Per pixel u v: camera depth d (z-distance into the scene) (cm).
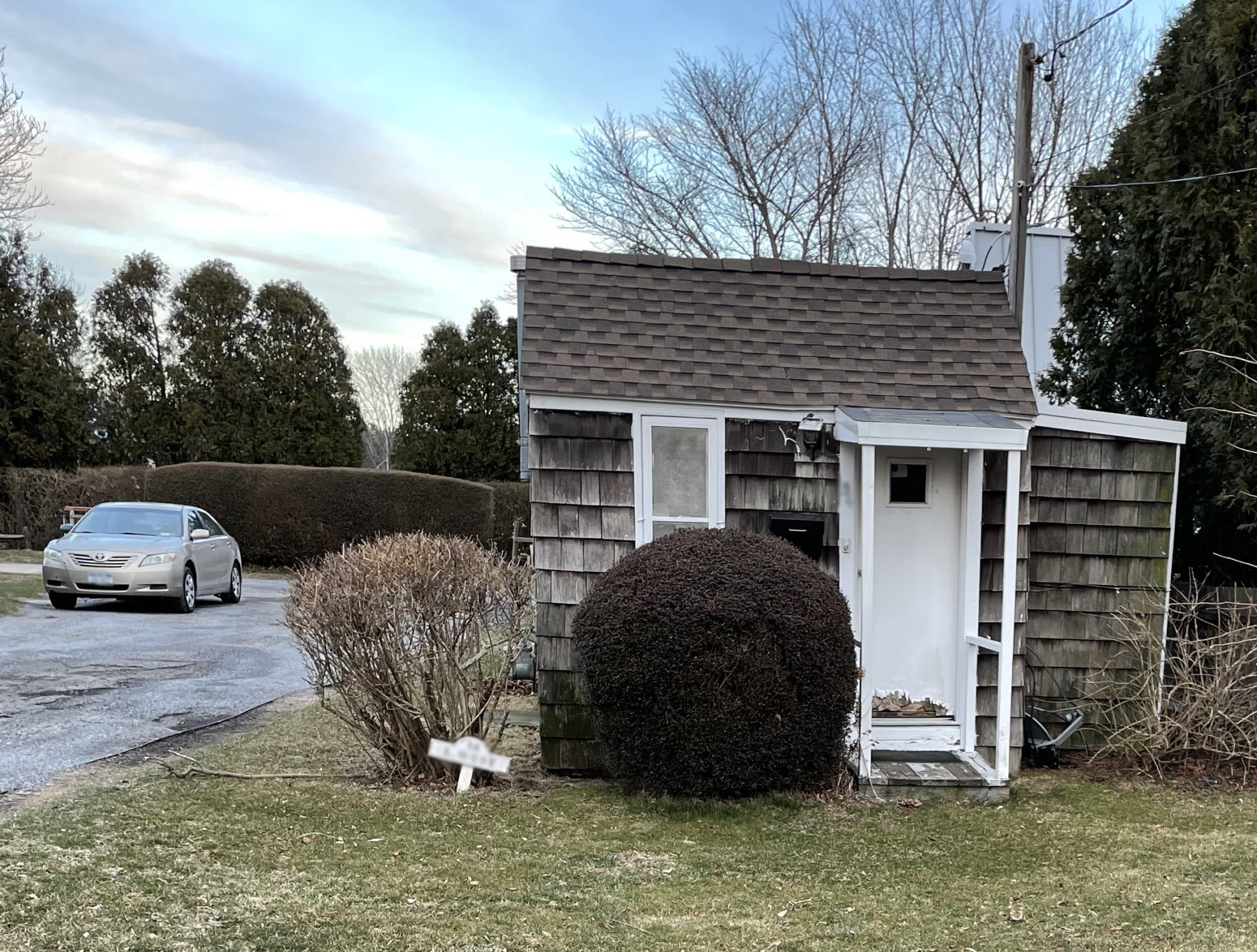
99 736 612
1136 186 873
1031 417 657
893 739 637
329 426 2948
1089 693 688
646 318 665
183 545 1278
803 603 535
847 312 701
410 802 521
